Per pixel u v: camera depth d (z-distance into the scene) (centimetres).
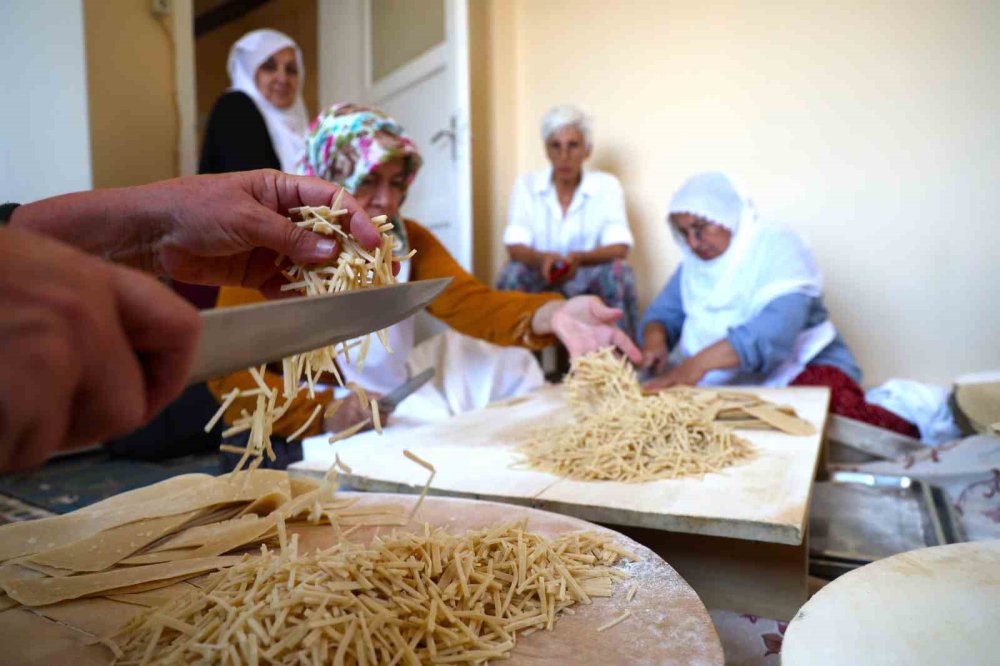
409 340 244
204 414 301
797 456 133
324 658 57
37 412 33
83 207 82
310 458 142
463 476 125
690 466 124
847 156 383
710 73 418
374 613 63
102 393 36
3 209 84
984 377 229
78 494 246
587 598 73
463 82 403
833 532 146
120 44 324
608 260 393
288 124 346
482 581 72
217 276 99
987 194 353
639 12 437
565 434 146
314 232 85
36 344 33
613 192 412
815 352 287
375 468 132
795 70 393
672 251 440
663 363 304
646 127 441
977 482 172
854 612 62
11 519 218
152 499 102
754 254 287
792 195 398
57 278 35
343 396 196
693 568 110
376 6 481
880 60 371
